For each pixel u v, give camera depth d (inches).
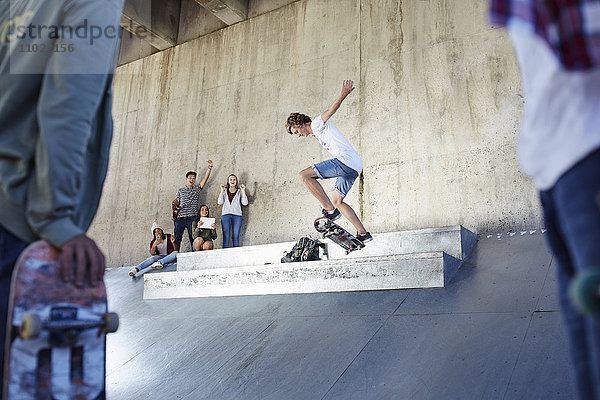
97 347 51.4
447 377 136.0
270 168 338.3
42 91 50.9
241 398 152.7
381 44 318.0
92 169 56.6
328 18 343.3
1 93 53.1
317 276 215.3
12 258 50.1
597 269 23.2
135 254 380.8
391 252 229.6
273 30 365.1
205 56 392.8
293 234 319.6
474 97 281.9
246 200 336.5
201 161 370.0
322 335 176.6
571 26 27.9
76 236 50.3
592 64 27.4
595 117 28.8
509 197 261.1
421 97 296.8
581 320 35.8
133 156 404.2
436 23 303.3
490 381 129.5
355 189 303.6
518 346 140.3
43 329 45.8
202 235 327.9
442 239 219.5
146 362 192.5
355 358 156.8
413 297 187.3
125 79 429.1
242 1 379.2
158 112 402.6
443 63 295.3
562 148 30.2
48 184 48.9
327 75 332.8
